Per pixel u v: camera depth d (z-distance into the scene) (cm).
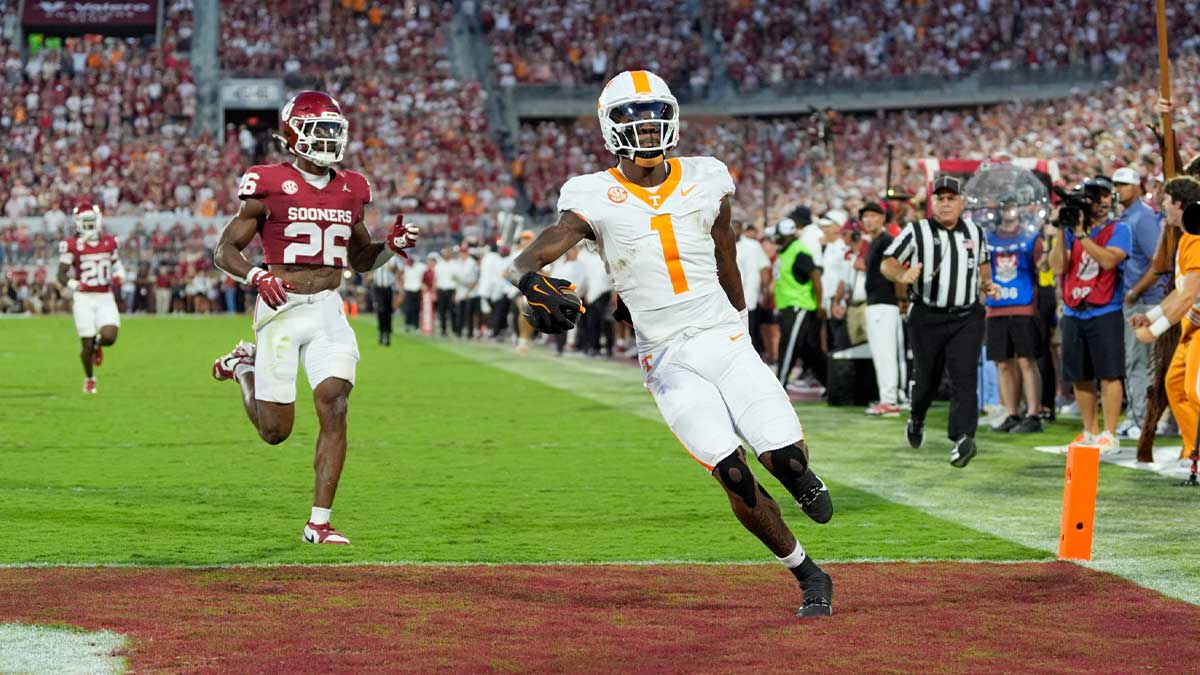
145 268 7231
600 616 913
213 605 940
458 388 2870
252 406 1237
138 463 1702
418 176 7425
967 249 1619
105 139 7662
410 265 5459
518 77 8144
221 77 7975
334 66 8081
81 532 1228
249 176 1196
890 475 1622
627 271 931
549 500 1430
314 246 1206
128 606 935
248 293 7331
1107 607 944
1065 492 1127
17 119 7675
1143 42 7194
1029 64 7488
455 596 970
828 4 8144
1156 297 1811
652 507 1385
